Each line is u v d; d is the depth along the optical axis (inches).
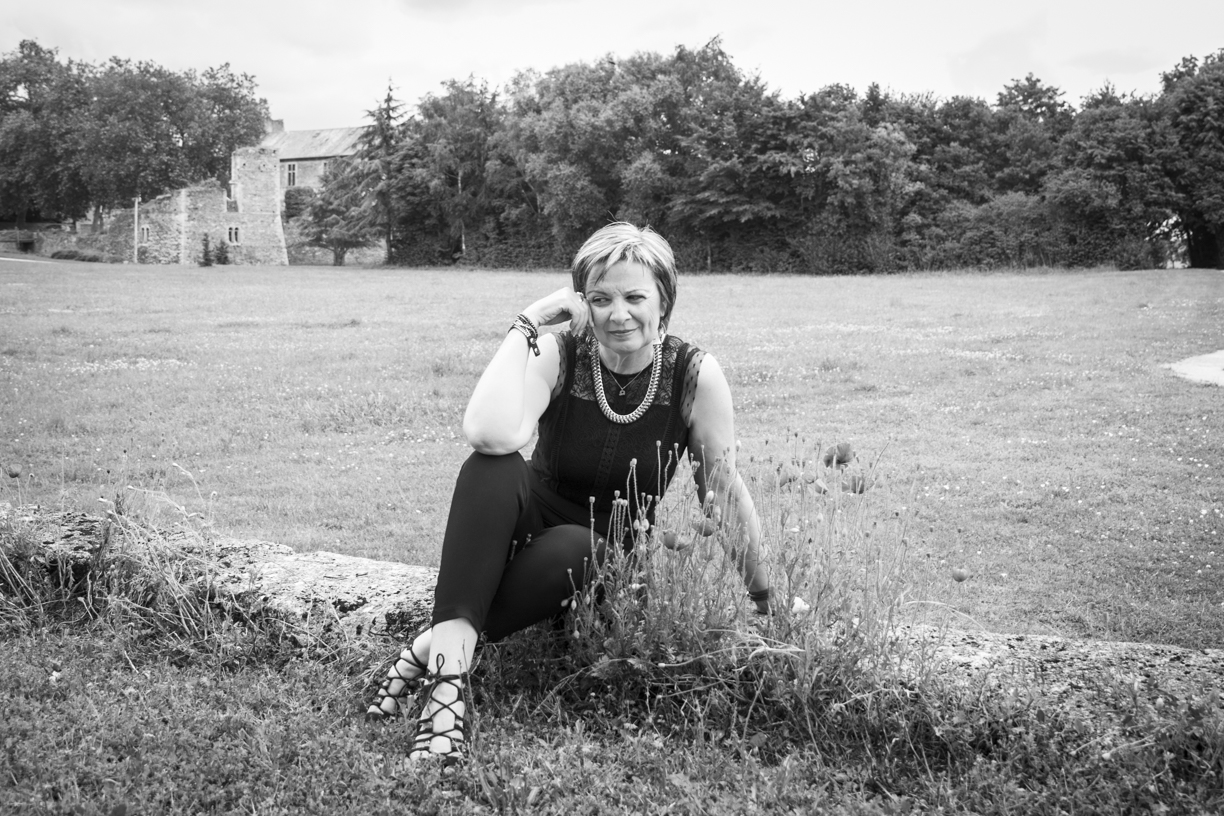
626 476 104.5
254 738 86.8
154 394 414.3
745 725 90.4
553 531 98.7
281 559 126.1
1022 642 101.8
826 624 97.5
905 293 1119.0
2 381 437.1
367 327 749.3
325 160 3208.7
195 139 2800.2
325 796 77.5
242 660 109.3
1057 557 201.8
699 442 107.0
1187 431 328.2
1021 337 632.4
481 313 887.1
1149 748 81.4
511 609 96.6
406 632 109.6
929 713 88.9
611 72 2074.3
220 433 341.4
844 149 1732.3
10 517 136.0
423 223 2260.1
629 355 103.3
